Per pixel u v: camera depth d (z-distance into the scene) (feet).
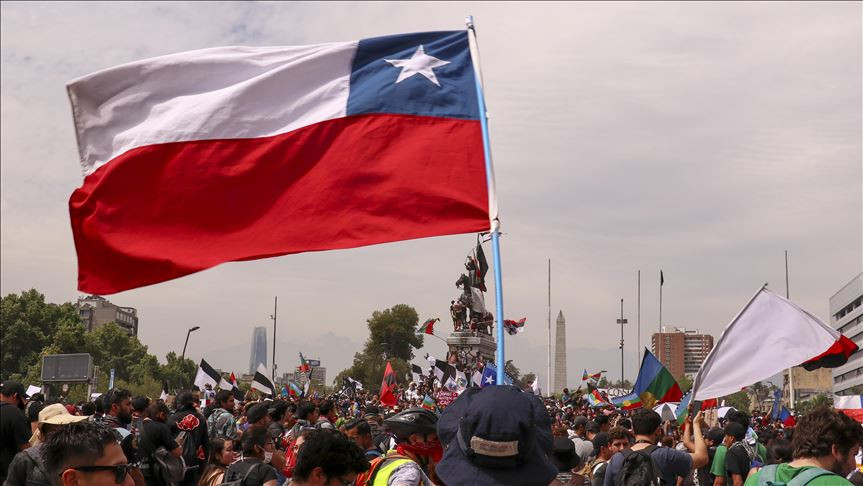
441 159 36.19
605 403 112.27
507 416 15.55
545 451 16.79
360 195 35.55
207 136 35.37
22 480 30.25
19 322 510.99
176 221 34.73
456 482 15.84
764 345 38.65
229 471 36.45
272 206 35.32
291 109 36.60
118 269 34.37
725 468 49.65
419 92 37.35
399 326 517.55
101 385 451.53
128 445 43.62
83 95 35.09
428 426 25.25
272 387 112.88
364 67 37.76
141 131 35.04
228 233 34.86
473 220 35.22
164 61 35.81
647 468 32.04
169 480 45.37
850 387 544.62
